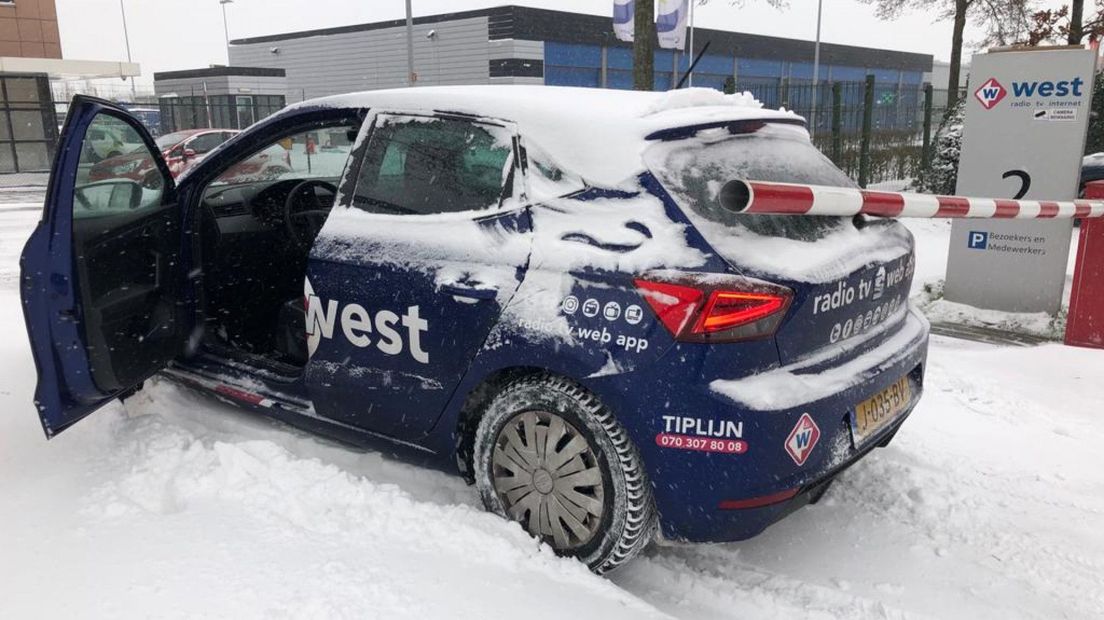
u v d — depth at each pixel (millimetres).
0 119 23906
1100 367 5543
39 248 3105
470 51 37750
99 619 2465
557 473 2879
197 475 3340
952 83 15555
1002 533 3312
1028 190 6320
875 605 2834
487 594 2662
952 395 4945
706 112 3037
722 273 2547
